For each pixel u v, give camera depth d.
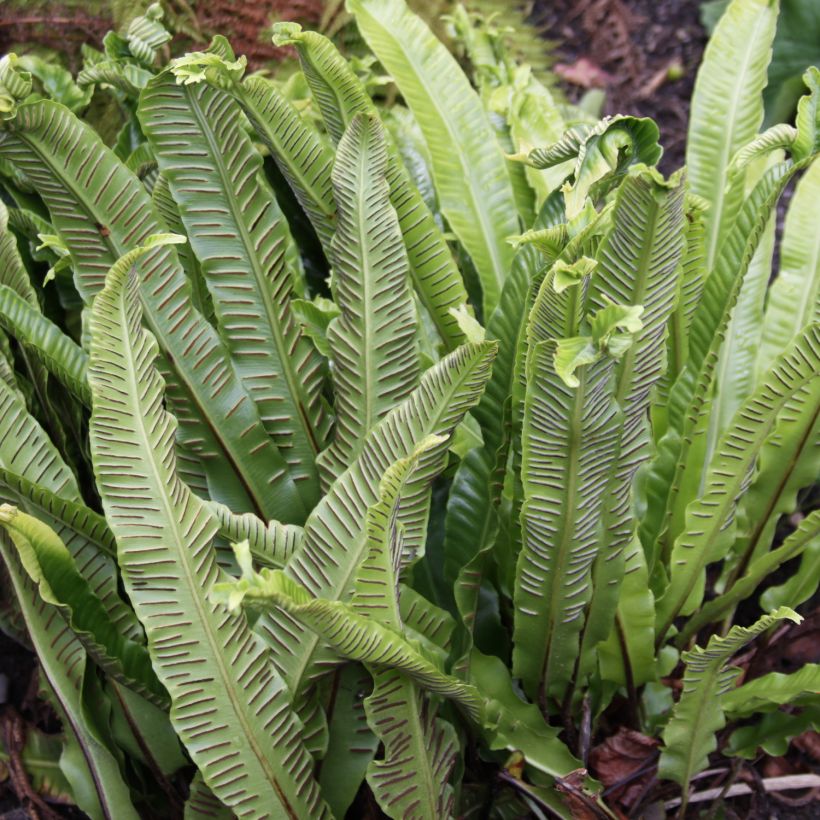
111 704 0.75
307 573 0.66
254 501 0.76
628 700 0.83
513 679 0.83
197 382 0.73
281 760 0.66
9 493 0.70
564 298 0.61
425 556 0.83
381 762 0.67
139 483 0.62
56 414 0.81
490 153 0.95
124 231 0.72
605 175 0.65
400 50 0.95
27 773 0.85
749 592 0.84
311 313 0.76
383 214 0.70
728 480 0.75
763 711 0.83
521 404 0.71
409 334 0.73
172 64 0.68
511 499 0.76
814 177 0.96
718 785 0.91
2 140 0.68
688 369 0.82
